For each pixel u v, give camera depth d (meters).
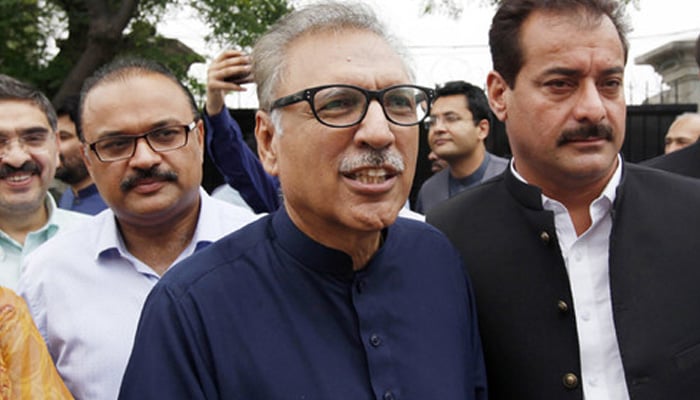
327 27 1.54
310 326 1.59
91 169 2.31
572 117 1.81
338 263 1.62
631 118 8.36
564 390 1.83
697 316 1.81
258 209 3.43
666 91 10.63
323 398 1.52
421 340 1.66
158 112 2.23
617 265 1.86
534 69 1.85
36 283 2.29
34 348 1.72
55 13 10.02
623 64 1.86
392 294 1.69
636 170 2.04
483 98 5.10
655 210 1.92
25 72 9.71
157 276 2.31
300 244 1.62
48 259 2.31
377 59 1.51
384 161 1.50
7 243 3.02
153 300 1.62
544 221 1.91
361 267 1.69
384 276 1.70
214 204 2.55
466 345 1.78
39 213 3.11
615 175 1.94
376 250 1.72
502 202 2.06
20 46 10.06
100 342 2.17
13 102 2.94
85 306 2.23
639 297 1.83
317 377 1.53
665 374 1.77
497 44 1.96
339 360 1.57
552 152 1.85
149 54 9.59
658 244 1.87
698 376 1.78
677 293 1.82
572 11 1.79
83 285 2.27
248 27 9.09
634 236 1.88
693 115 5.12
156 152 2.24
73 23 9.62
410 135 1.56
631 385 1.78
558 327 1.86
